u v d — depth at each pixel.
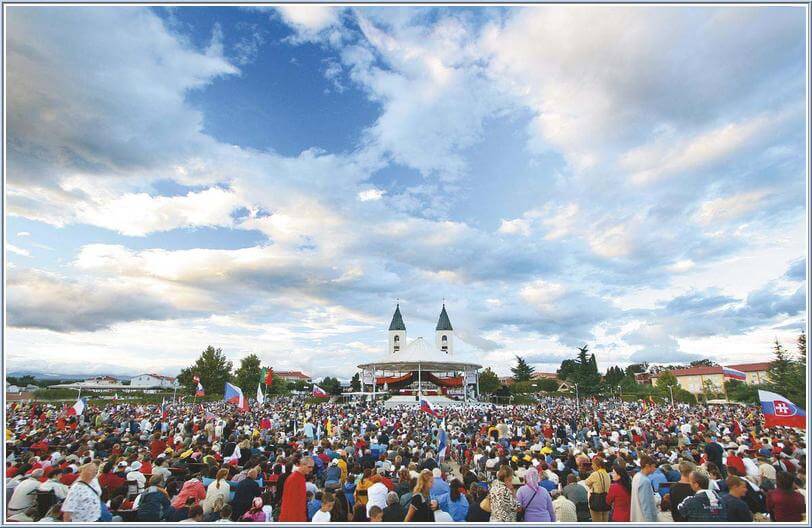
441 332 113.69
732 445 15.06
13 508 8.38
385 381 81.56
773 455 13.91
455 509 8.30
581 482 11.13
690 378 99.88
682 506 6.66
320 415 33.97
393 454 14.00
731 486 6.93
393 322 118.81
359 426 25.61
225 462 12.66
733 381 76.25
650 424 27.52
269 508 9.01
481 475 14.19
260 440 17.28
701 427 22.81
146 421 24.83
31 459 11.41
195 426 21.98
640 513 6.79
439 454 16.02
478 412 41.88
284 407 47.94
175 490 10.63
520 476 10.92
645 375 142.62
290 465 10.35
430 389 78.31
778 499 6.71
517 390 117.19
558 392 109.44
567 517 8.34
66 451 14.56
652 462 7.15
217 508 8.72
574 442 21.09
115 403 54.19
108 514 8.16
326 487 9.70
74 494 6.61
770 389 49.44
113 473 10.50
